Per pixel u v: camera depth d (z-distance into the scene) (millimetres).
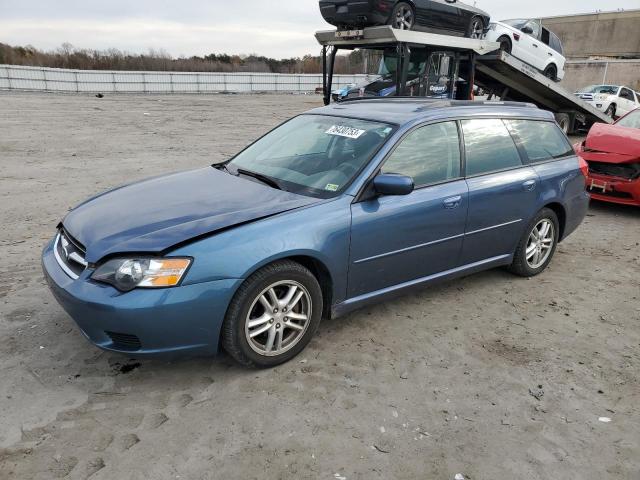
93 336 2877
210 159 10898
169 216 3168
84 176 8852
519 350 3600
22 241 5418
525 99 14211
